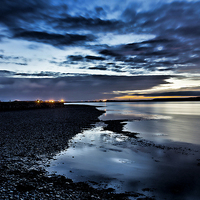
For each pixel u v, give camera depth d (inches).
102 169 441.1
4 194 259.4
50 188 312.2
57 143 649.0
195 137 863.7
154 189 349.4
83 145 659.4
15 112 2016.5
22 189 289.7
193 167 470.9
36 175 366.0
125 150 621.6
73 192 309.3
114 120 1553.9
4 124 1026.7
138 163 494.6
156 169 454.0
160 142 754.8
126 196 316.8
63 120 1327.5
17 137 697.6
